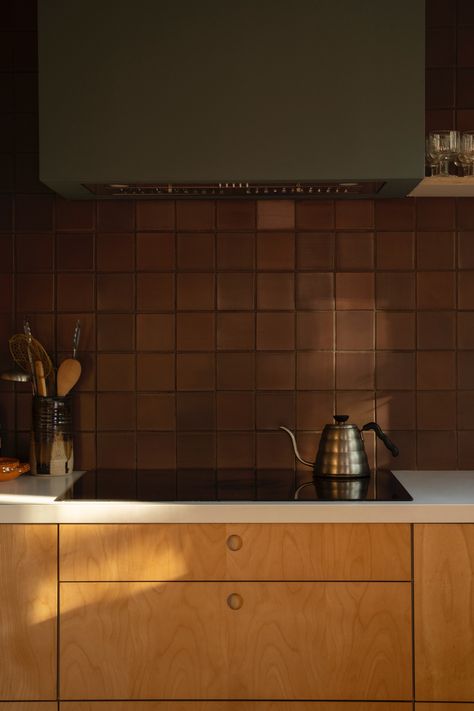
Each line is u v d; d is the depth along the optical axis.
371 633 2.55
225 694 2.56
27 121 3.12
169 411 3.13
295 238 3.11
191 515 2.54
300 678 2.56
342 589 2.55
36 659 2.58
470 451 3.12
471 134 2.81
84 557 2.57
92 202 3.13
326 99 2.69
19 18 3.10
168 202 3.12
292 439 2.97
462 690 2.55
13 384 3.15
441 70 3.09
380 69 2.69
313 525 2.55
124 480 2.92
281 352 3.12
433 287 3.11
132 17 2.70
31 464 3.01
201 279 3.12
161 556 2.56
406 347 3.12
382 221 3.11
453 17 3.08
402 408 3.12
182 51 2.69
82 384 3.14
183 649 2.56
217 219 3.12
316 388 3.12
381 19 2.69
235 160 2.70
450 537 2.54
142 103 2.70
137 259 3.13
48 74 2.71
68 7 2.70
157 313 3.13
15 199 3.13
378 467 3.13
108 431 3.14
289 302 3.12
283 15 2.69
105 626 2.57
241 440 3.13
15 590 2.58
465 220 3.11
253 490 2.74
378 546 2.55
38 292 3.14
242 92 2.69
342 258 3.11
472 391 3.12
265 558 2.55
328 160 2.70
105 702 2.57
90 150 2.71
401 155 2.69
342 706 2.55
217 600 2.56
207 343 3.13
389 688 2.55
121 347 3.13
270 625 2.55
